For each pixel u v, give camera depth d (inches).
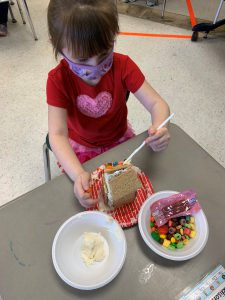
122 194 25.3
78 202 26.0
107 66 29.1
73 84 33.9
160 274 22.0
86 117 37.1
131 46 93.0
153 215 25.1
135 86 35.4
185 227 24.6
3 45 95.9
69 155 30.8
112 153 30.0
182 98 76.5
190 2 113.5
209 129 69.4
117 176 25.9
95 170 28.7
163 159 29.2
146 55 89.8
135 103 75.9
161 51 91.3
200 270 22.2
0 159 64.4
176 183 27.5
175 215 24.9
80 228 24.6
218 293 21.2
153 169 28.5
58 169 62.2
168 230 24.4
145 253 23.1
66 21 24.9
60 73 32.9
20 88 80.9
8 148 66.5
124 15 107.3
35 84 82.0
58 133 33.0
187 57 89.0
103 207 26.5
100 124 38.1
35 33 99.4
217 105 74.9
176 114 72.6
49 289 21.3
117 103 36.9
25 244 23.4
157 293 21.1
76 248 24.0
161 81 81.3
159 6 112.0
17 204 25.7
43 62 89.0
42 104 76.2
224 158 63.7
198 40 95.4
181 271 22.2
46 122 71.9
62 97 33.4
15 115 73.6
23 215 25.0
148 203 25.7
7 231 24.1
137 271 22.1
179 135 31.3
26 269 22.2
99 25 24.9
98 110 36.3
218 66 85.8
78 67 28.0
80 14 24.6
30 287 21.3
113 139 41.4
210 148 65.7
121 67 34.9
